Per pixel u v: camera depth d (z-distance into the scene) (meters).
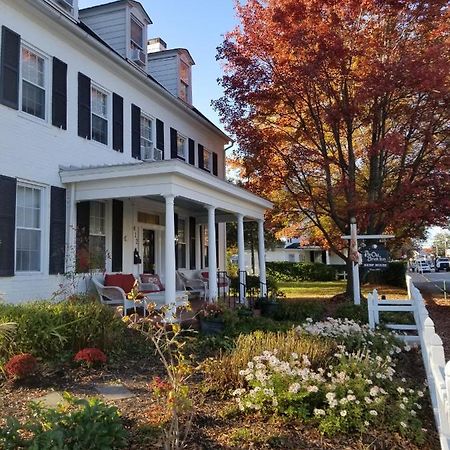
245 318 9.79
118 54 12.73
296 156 15.36
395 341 7.96
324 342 6.79
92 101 11.67
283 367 4.94
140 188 9.88
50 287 9.62
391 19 13.56
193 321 9.59
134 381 5.94
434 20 13.37
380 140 13.93
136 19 13.95
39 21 9.67
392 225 15.19
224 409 4.88
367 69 13.07
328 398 4.54
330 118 13.98
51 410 3.89
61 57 10.35
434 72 12.13
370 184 15.39
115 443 3.85
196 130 17.81
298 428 4.52
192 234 17.16
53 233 9.83
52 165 9.95
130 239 13.09
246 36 14.43
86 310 7.22
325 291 24.73
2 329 5.96
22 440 3.61
